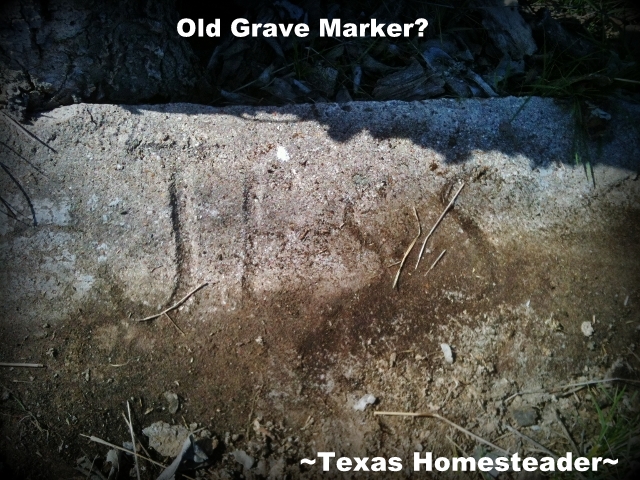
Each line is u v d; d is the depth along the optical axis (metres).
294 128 0.41
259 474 0.32
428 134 0.41
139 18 0.39
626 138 0.42
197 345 0.35
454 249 0.38
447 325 0.36
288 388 0.34
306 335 0.35
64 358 0.34
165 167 0.39
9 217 0.37
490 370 0.35
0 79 0.38
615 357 0.35
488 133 0.41
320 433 0.33
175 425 0.33
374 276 0.37
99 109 0.40
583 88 0.43
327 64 0.46
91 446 0.33
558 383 0.34
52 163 0.39
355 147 0.40
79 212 0.38
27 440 0.33
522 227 0.39
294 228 0.38
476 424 0.33
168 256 0.37
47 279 0.36
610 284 0.37
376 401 0.34
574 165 0.41
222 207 0.38
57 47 0.38
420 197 0.39
